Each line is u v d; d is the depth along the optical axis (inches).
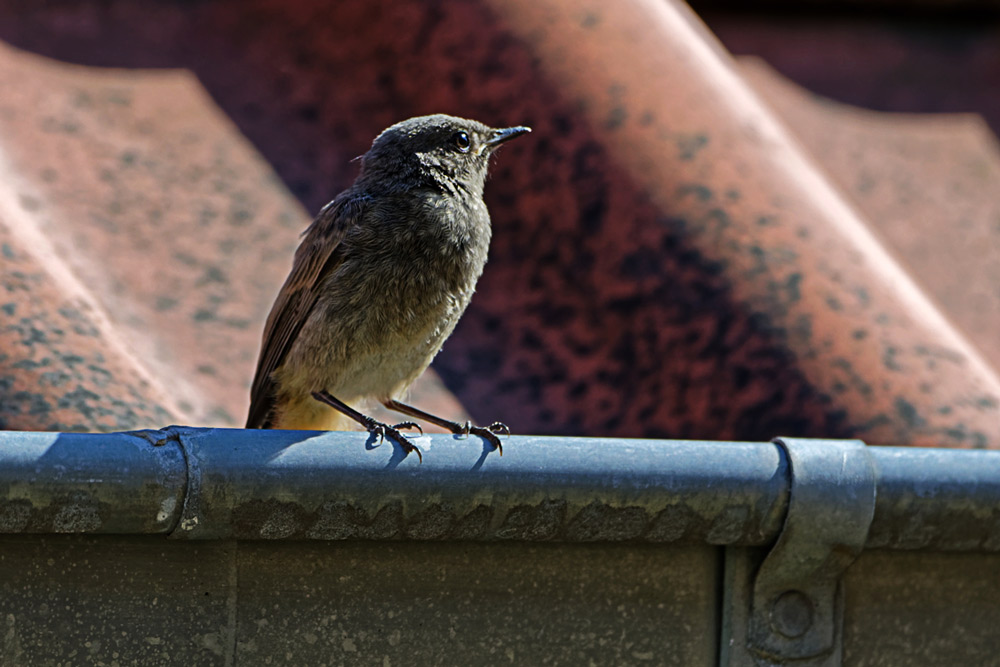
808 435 258.7
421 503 197.3
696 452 206.5
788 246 292.0
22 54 336.8
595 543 211.3
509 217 318.0
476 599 207.6
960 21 480.1
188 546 194.9
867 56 462.0
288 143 335.9
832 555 214.4
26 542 186.5
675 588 215.9
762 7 473.7
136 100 333.4
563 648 211.6
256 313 287.0
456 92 335.0
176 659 194.5
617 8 346.9
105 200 300.5
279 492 190.4
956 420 260.4
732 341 276.5
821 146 413.1
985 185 407.2
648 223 298.7
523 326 301.7
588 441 205.5
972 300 353.4
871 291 287.6
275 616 199.2
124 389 236.4
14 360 231.3
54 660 189.2
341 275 288.7
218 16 366.6
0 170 295.3
